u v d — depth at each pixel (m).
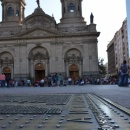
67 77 81.00
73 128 5.23
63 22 85.38
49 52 81.81
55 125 5.64
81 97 14.48
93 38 80.81
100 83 75.88
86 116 6.91
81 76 80.88
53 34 81.69
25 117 6.88
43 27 81.31
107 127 5.21
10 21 88.25
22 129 5.25
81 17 85.31
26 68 81.94
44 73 83.31
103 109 8.34
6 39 83.31
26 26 84.44
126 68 34.41
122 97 14.08
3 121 6.29
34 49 83.38
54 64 81.31
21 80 77.50
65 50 81.50
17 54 82.75
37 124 5.80
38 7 85.12
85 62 80.50
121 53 135.38
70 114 7.34
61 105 9.88
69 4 86.31
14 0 89.38
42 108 8.78
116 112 7.56
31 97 14.78
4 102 11.46
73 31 83.31
